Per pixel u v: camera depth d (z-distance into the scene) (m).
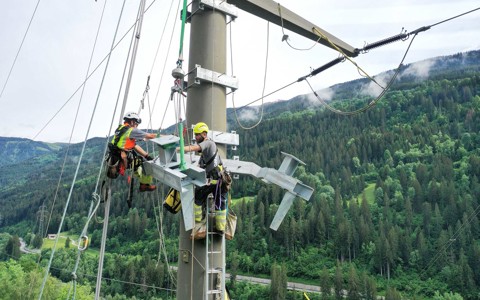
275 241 155.25
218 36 6.42
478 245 128.62
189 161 5.81
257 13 7.46
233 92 6.61
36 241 154.12
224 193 5.65
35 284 52.06
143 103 6.22
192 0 6.53
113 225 165.38
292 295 116.88
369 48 9.28
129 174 5.83
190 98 6.27
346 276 130.38
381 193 176.75
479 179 169.00
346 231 144.38
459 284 114.94
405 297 117.06
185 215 4.80
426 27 8.42
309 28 8.21
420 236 134.62
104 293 100.56
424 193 170.38
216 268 5.72
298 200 171.62
